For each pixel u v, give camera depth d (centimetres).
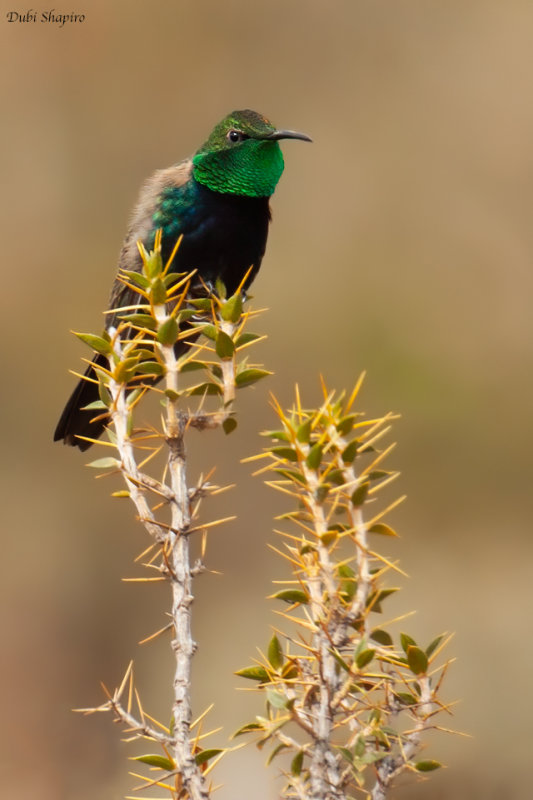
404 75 1825
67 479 1544
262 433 287
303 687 276
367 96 1819
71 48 1755
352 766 261
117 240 1722
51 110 1744
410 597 1201
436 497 1471
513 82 1800
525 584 1220
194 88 1802
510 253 1717
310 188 1766
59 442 1559
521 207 1748
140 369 306
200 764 266
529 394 1546
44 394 1592
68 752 1100
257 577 1451
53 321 1644
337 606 273
